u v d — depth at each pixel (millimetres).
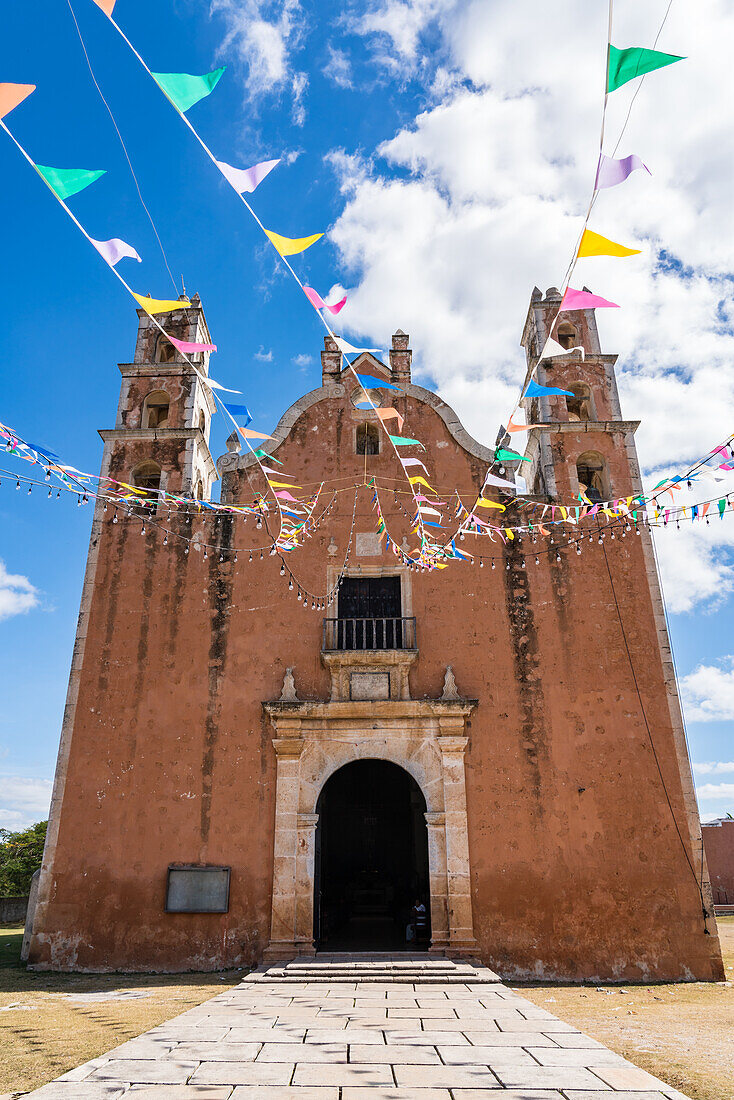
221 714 15766
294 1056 7137
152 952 14125
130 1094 5957
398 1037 7930
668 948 13883
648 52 5035
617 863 14430
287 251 6820
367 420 18312
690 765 15039
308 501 17562
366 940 16922
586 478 18656
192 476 17938
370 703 15391
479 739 15367
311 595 16688
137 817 15047
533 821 14750
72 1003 10891
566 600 16391
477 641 16156
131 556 17156
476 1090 6070
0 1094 6258
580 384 18750
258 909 14344
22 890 40656
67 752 15539
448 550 16500
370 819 24547
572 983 13594
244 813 15008
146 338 19828
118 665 16219
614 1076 6445
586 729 15359
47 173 5930
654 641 15984
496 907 14203
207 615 16594
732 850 33438
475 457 17906
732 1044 8234
